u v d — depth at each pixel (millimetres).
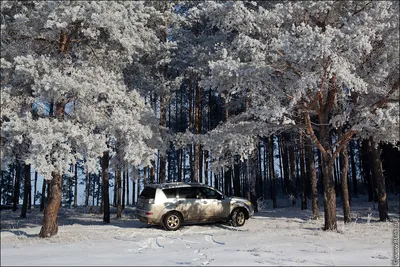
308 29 9570
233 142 11992
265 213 21109
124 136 12031
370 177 30312
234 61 10781
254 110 10844
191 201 13719
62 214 25344
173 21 17969
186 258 6875
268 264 6125
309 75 9867
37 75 10844
